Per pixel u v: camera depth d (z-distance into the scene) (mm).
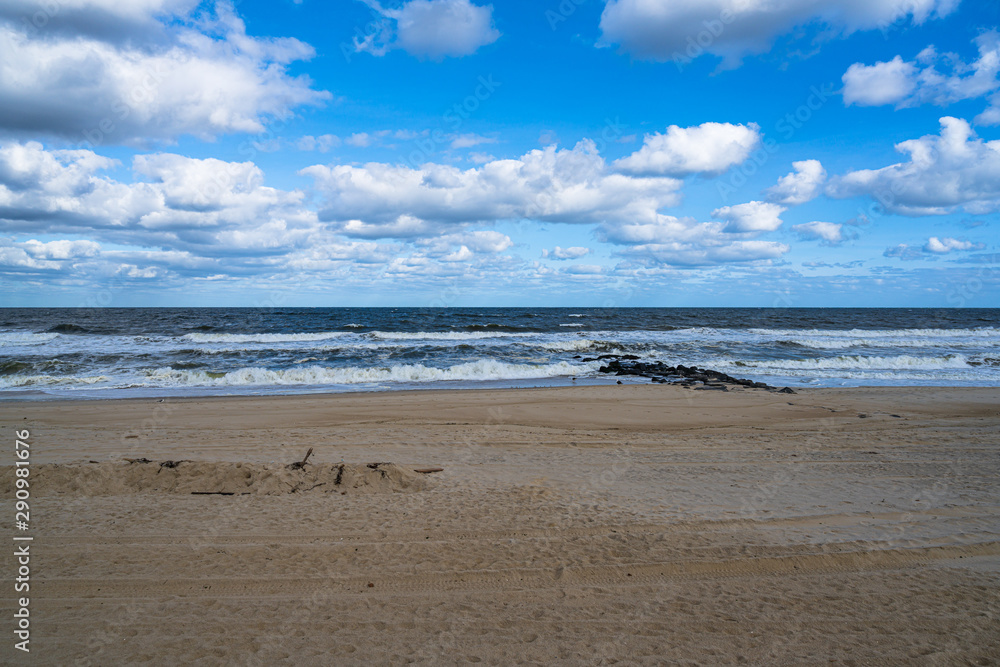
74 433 9852
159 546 4664
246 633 3420
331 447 8930
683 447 9367
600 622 3652
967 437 10141
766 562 4574
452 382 18266
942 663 3266
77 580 4055
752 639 3486
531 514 5602
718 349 27578
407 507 5750
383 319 54406
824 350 27625
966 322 58062
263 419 11594
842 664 3248
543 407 13375
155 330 35938
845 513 5770
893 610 3871
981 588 4203
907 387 16906
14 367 18875
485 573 4293
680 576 4324
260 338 31203
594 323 49844
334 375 18547
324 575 4211
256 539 4844
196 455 8141
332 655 3203
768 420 12109
